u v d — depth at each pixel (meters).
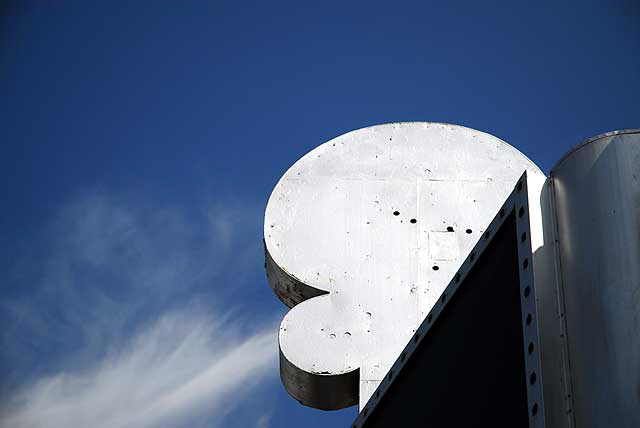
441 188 5.79
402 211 5.73
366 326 5.45
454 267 5.60
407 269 5.59
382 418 3.82
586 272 2.90
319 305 5.50
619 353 2.76
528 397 2.88
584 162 3.01
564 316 2.92
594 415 2.77
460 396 3.28
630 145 2.95
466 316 3.34
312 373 5.34
